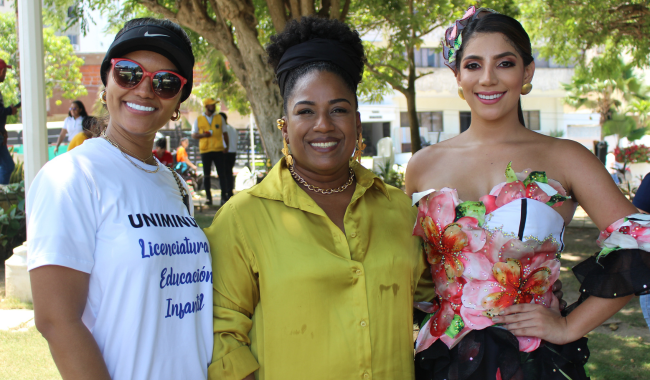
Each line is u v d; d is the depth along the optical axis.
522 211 1.77
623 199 1.79
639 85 25.22
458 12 10.64
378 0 8.37
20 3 4.56
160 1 8.35
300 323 1.72
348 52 1.83
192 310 1.66
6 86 16.58
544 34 12.96
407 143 23.67
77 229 1.43
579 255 6.78
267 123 6.76
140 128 1.67
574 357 1.81
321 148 1.80
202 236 1.76
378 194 2.00
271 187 1.86
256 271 1.76
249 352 1.76
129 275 1.48
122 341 1.48
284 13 6.62
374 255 1.82
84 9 8.03
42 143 4.69
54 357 1.39
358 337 1.73
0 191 6.64
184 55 1.71
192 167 13.19
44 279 1.38
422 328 2.02
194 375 1.64
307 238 1.76
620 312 4.67
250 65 6.65
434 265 1.98
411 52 11.94
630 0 10.80
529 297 1.84
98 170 1.54
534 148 1.93
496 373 1.77
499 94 1.90
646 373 3.46
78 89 21.88
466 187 1.96
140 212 1.56
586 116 27.67
